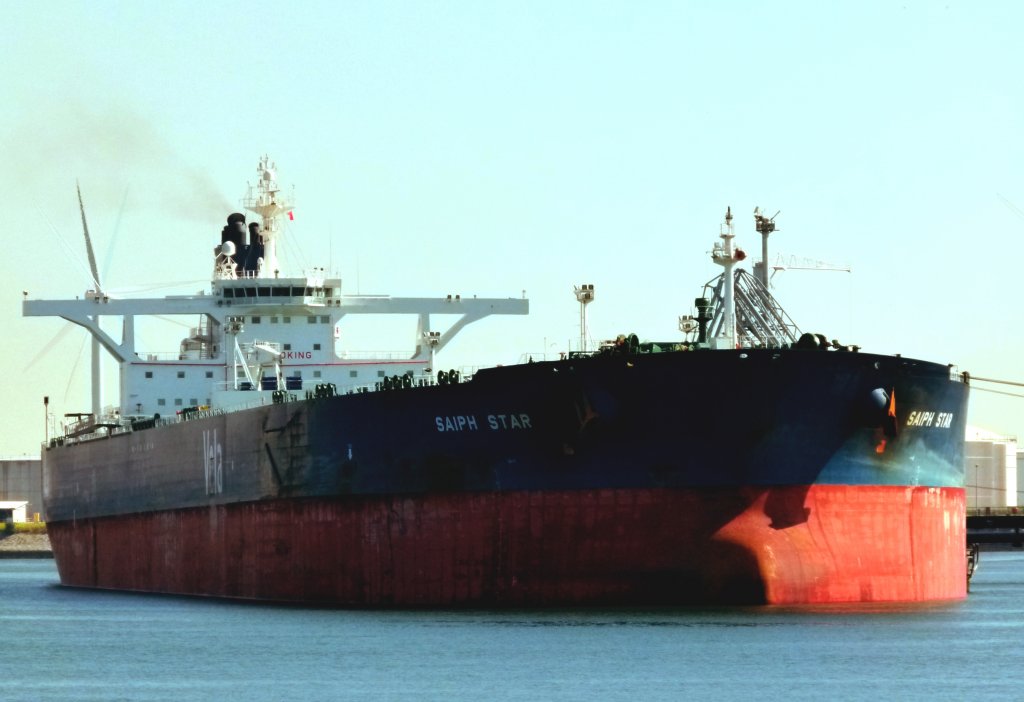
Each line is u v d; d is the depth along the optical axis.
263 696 198.12
